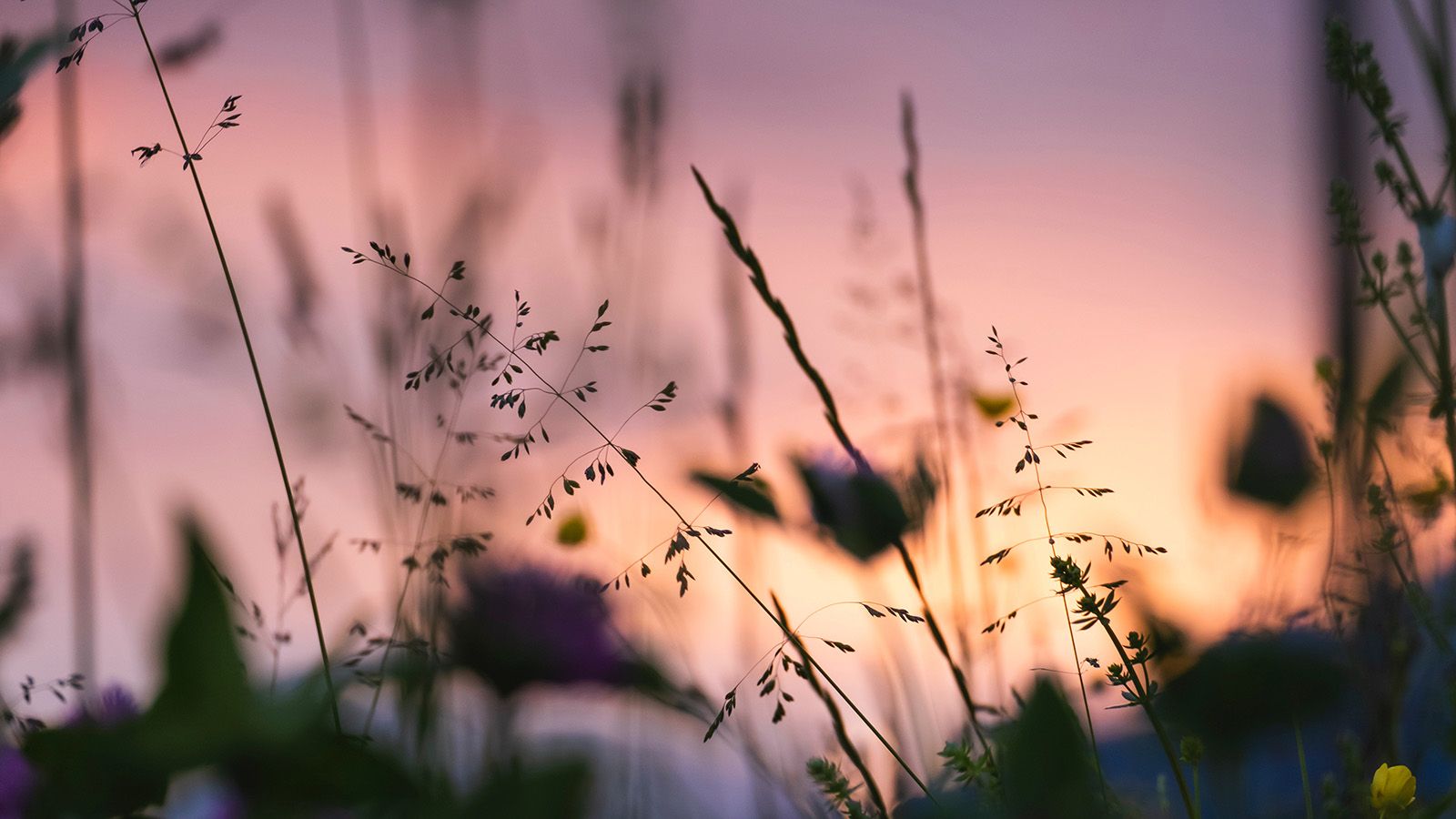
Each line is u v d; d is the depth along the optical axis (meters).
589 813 0.48
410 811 0.47
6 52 0.52
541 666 0.51
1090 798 0.46
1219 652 0.51
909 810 0.49
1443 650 0.52
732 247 0.51
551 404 0.51
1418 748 0.53
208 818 0.46
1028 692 0.47
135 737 0.46
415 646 0.50
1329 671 0.51
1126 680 0.48
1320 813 0.53
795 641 0.49
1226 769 0.52
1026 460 0.50
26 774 0.46
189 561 0.46
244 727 0.46
